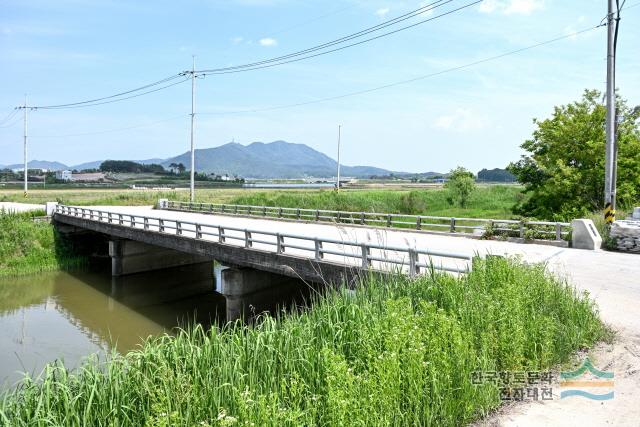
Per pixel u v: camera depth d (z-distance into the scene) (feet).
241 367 16.48
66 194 232.94
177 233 63.72
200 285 77.97
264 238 63.00
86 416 13.96
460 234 63.52
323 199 139.03
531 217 77.15
